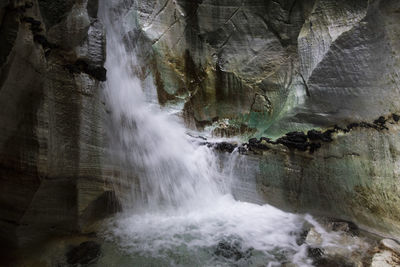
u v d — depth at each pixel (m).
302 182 4.93
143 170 5.37
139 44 6.32
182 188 5.71
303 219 4.87
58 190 3.91
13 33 3.12
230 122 6.23
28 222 3.71
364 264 3.53
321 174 4.71
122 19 6.22
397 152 3.91
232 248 4.18
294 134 5.02
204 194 5.82
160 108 6.29
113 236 4.37
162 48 6.34
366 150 4.24
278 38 5.90
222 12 6.20
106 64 5.46
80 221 4.21
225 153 5.83
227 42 6.22
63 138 3.91
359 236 4.15
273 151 5.25
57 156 3.78
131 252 4.00
